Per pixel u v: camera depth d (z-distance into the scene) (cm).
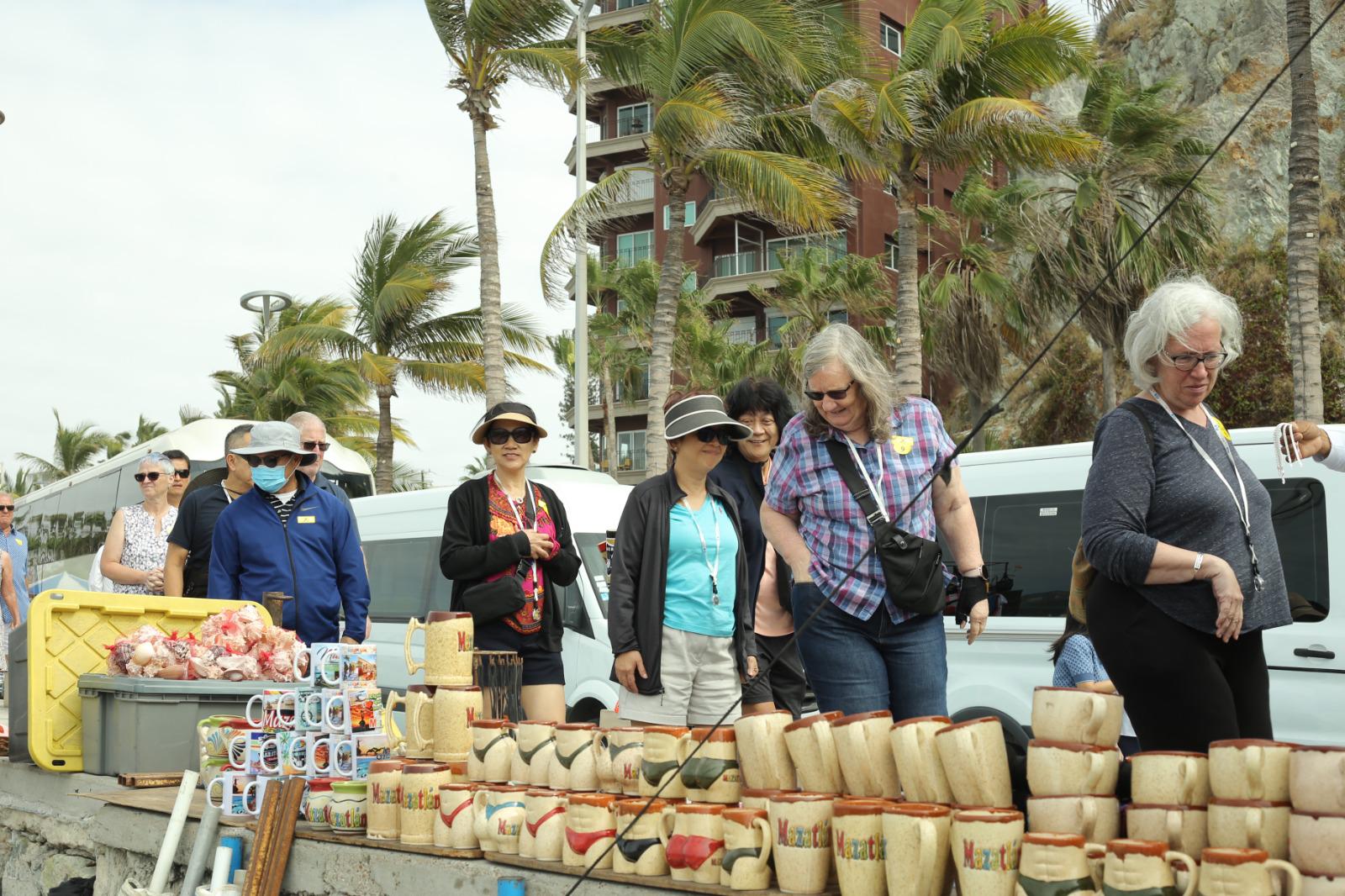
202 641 543
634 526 478
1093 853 255
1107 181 2566
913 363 2045
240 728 466
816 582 385
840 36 1955
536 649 530
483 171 2183
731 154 1814
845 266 3666
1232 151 3788
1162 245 2506
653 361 2006
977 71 1950
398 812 386
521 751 371
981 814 265
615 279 4725
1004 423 3978
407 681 1088
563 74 1902
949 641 829
